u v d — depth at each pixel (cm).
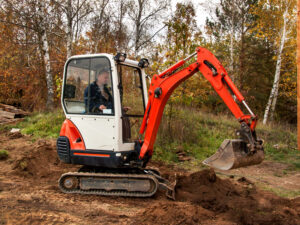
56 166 709
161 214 397
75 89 516
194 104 1527
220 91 436
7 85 1602
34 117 1320
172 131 971
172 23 1003
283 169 759
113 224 372
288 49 1673
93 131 495
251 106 1903
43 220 372
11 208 404
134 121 626
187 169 733
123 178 488
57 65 1616
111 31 1752
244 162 419
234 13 1856
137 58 1794
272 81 1911
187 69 464
